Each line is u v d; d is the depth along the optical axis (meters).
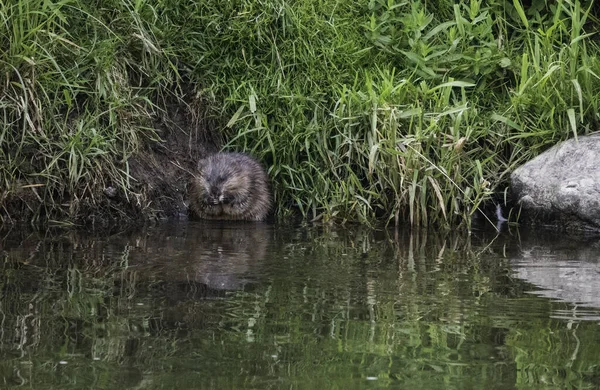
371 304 8.62
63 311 8.20
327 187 13.66
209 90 14.31
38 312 8.16
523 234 12.70
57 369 6.71
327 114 14.13
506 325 7.96
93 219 13.20
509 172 13.78
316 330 7.75
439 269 10.26
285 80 14.32
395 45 14.78
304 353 7.14
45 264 10.19
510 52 14.75
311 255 10.95
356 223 13.35
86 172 13.14
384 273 9.98
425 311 8.39
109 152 13.52
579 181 12.91
